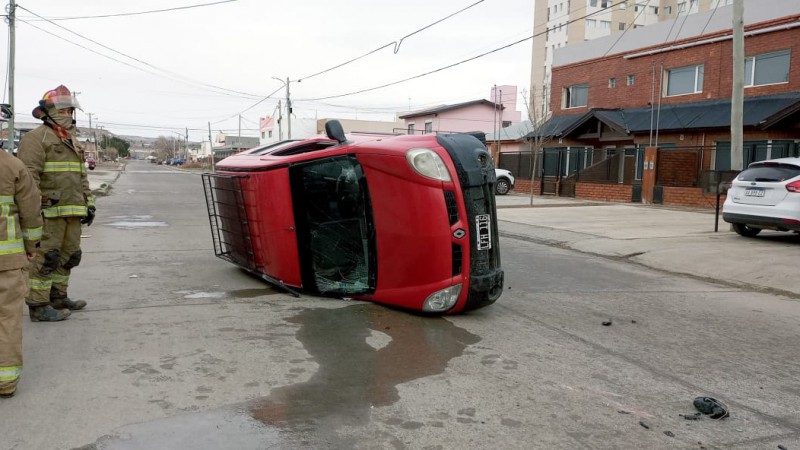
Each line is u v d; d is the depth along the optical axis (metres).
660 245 10.84
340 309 5.99
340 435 3.35
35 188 3.94
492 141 35.38
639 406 3.91
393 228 5.76
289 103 49.94
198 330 5.19
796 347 5.37
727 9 21.66
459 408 3.76
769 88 20.20
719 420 3.72
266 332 5.20
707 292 7.77
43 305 5.32
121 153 148.00
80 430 3.29
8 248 3.66
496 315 6.08
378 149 5.77
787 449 3.37
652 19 77.62
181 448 3.13
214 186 7.95
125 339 4.89
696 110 22.02
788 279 8.16
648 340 5.43
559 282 8.06
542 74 82.69
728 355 5.07
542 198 25.38
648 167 21.81
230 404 3.70
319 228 6.35
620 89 26.39
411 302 5.81
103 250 9.56
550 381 4.29
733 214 11.30
